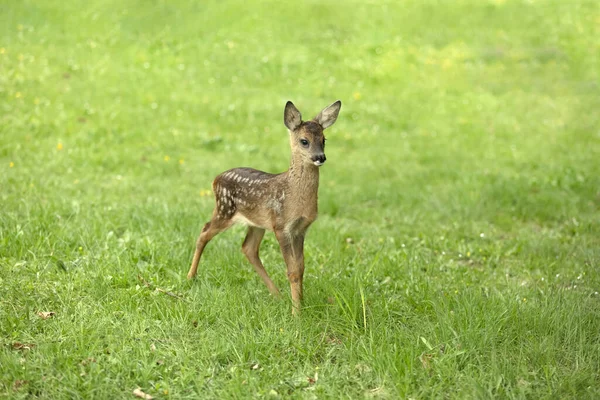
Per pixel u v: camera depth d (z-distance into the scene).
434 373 7.05
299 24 28.06
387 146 20.62
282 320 8.05
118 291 8.64
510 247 12.20
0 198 12.05
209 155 18.45
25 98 19.78
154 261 9.80
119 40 24.88
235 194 9.13
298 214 8.64
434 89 25.06
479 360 7.16
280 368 7.16
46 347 7.05
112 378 6.77
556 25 29.73
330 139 20.73
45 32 24.36
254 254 9.30
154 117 20.31
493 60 27.17
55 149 16.91
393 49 27.23
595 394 6.72
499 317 8.02
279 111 22.03
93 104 20.31
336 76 25.17
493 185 16.62
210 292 8.65
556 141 21.48
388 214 14.46
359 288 8.79
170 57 24.52
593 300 9.04
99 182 14.87
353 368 7.13
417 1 30.83
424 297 8.89
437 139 21.42
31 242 9.89
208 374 6.93
